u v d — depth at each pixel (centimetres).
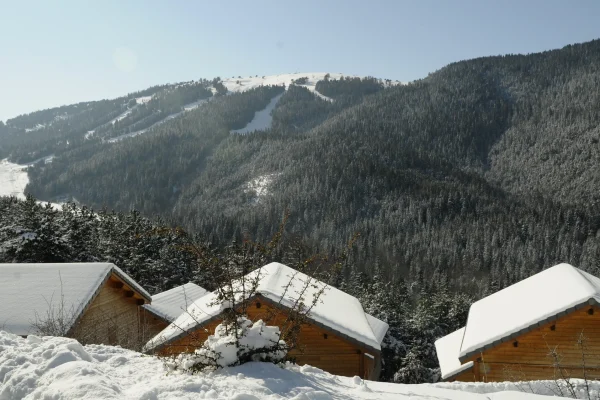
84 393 346
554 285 1493
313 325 1263
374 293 5378
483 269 10644
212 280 558
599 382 789
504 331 1323
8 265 1681
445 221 13650
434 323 4531
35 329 1235
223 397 365
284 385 424
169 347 587
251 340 498
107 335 1655
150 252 4684
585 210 13962
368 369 1373
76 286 1492
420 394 514
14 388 390
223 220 13862
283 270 1591
